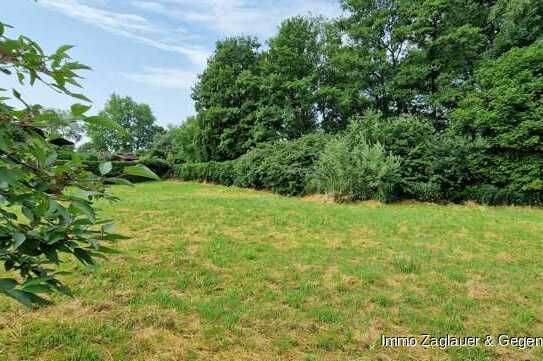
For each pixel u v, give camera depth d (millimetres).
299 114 25250
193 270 4891
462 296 4492
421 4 20219
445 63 20344
